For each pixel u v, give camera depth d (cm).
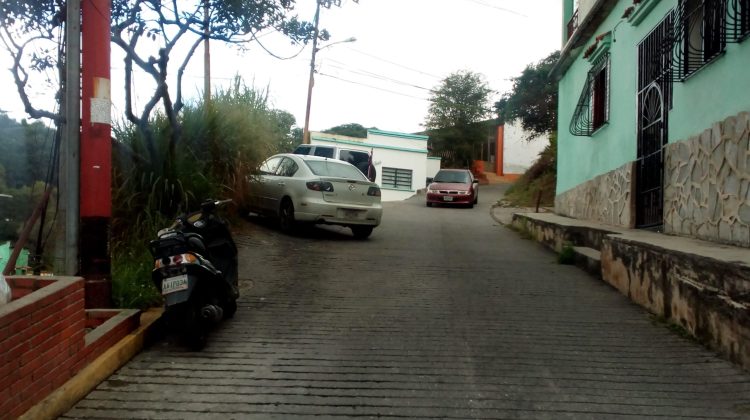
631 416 438
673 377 512
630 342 604
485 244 1277
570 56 1609
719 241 764
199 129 1078
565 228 1131
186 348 576
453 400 465
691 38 880
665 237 851
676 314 650
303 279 857
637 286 756
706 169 812
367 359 551
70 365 458
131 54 814
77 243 612
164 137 935
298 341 598
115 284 662
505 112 3631
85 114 620
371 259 1024
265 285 816
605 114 1293
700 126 847
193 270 558
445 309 721
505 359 554
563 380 505
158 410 441
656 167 1007
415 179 3881
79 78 618
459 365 539
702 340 592
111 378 498
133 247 833
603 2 1239
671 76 929
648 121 1055
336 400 463
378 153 3741
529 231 1445
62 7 707
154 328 602
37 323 411
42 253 733
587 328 651
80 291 479
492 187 3803
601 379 507
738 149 725
